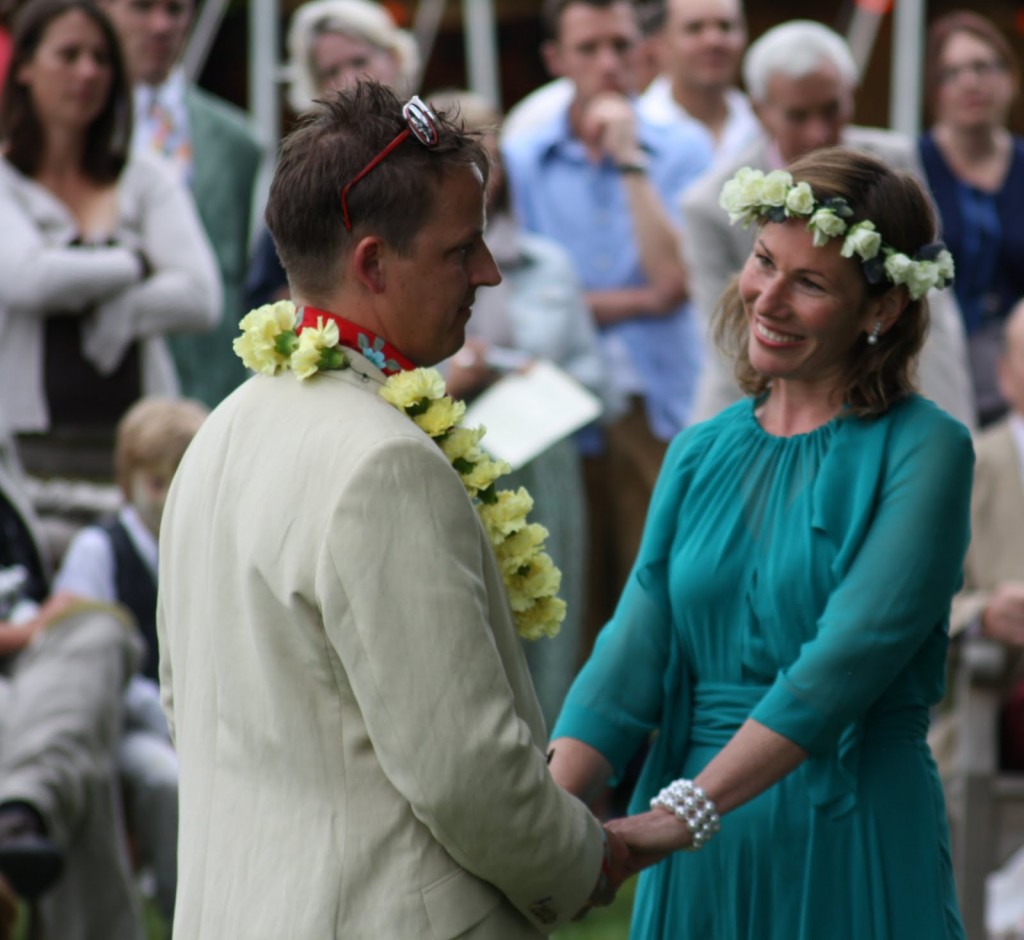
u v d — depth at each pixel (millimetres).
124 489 12383
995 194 15430
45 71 13594
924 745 7102
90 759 10945
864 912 6840
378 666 5508
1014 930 11281
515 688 5930
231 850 5746
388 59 15789
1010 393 12320
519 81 22000
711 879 7055
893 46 21734
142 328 13859
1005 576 12016
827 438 7027
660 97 16828
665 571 7293
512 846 5613
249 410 5973
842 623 6684
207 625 5906
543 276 15008
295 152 5945
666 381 15805
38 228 13688
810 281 6875
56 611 11359
